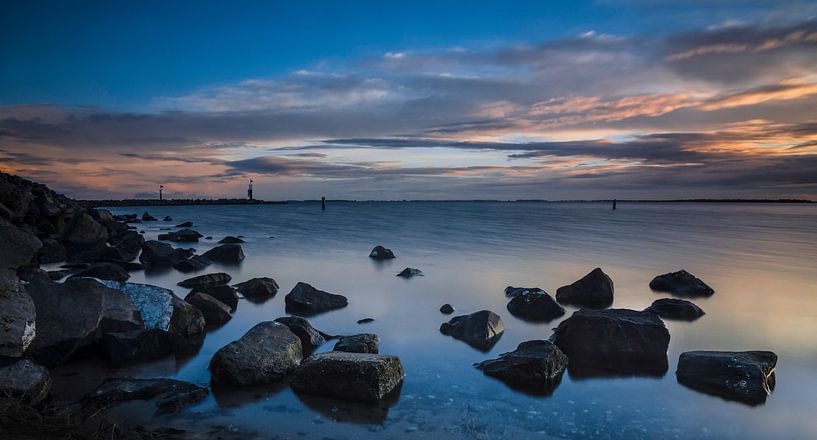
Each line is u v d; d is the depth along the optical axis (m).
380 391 7.80
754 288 17.95
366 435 6.68
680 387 8.55
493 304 14.75
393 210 101.00
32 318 8.88
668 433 6.96
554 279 19.16
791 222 62.06
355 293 16.23
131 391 7.61
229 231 42.06
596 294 15.45
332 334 11.45
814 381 9.02
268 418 7.11
